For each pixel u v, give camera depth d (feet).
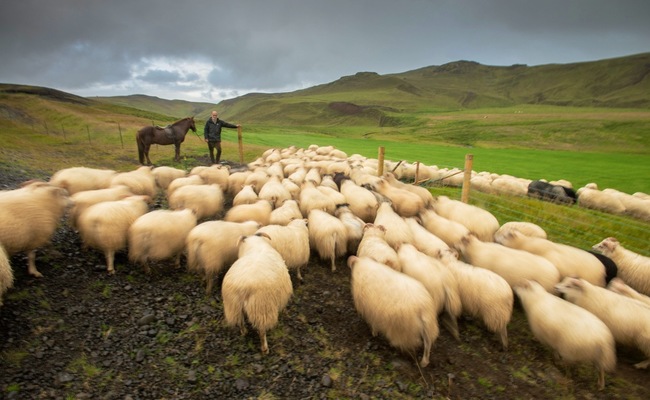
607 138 295.48
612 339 16.66
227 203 41.37
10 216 18.53
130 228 21.72
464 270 20.84
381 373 17.03
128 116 187.93
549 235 35.68
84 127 116.16
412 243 26.94
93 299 19.42
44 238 20.26
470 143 290.76
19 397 13.24
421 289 17.92
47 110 146.51
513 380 17.30
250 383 15.71
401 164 63.00
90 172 32.89
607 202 47.57
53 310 17.90
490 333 20.61
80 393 13.94
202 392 14.98
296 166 52.70
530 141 302.04
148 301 20.10
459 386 16.69
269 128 415.23
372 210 34.99
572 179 78.28
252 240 21.16
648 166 108.88
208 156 75.31
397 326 17.31
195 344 17.56
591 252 26.43
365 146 146.10
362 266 19.88
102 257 23.57
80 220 22.12
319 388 15.83
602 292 19.62
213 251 21.40
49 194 20.99
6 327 16.10
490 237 30.78
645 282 24.58
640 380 17.69
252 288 16.88
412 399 15.72
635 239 34.32
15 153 60.23
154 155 73.15
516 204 45.37
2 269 15.49
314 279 25.30
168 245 22.27
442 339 19.85
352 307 22.30
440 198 35.27
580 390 16.93
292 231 24.31
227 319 17.46
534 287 19.33
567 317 17.44
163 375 15.52
